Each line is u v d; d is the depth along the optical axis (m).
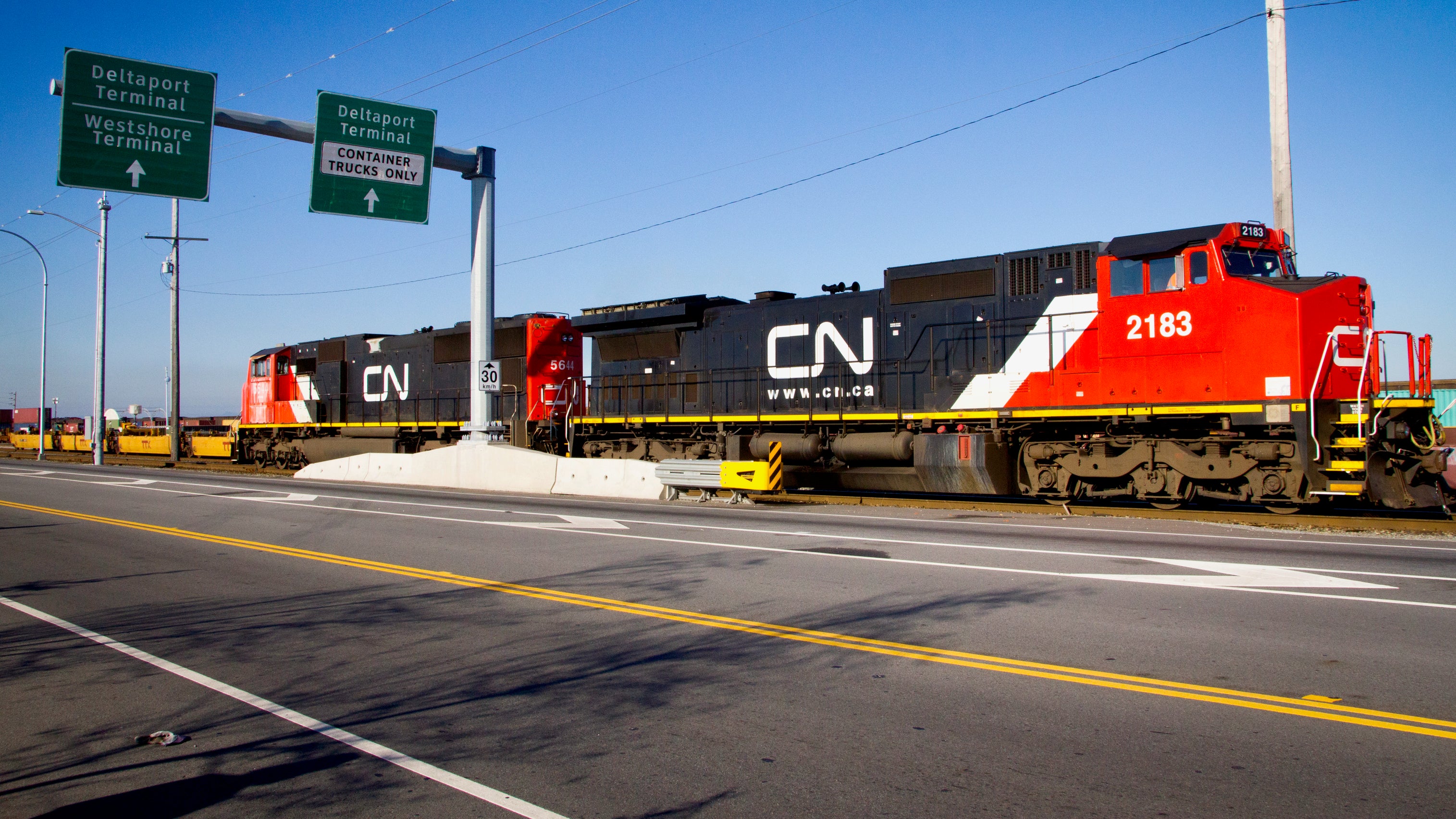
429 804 4.27
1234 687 5.82
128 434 55.19
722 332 21.47
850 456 18.69
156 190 15.40
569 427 24.23
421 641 7.31
